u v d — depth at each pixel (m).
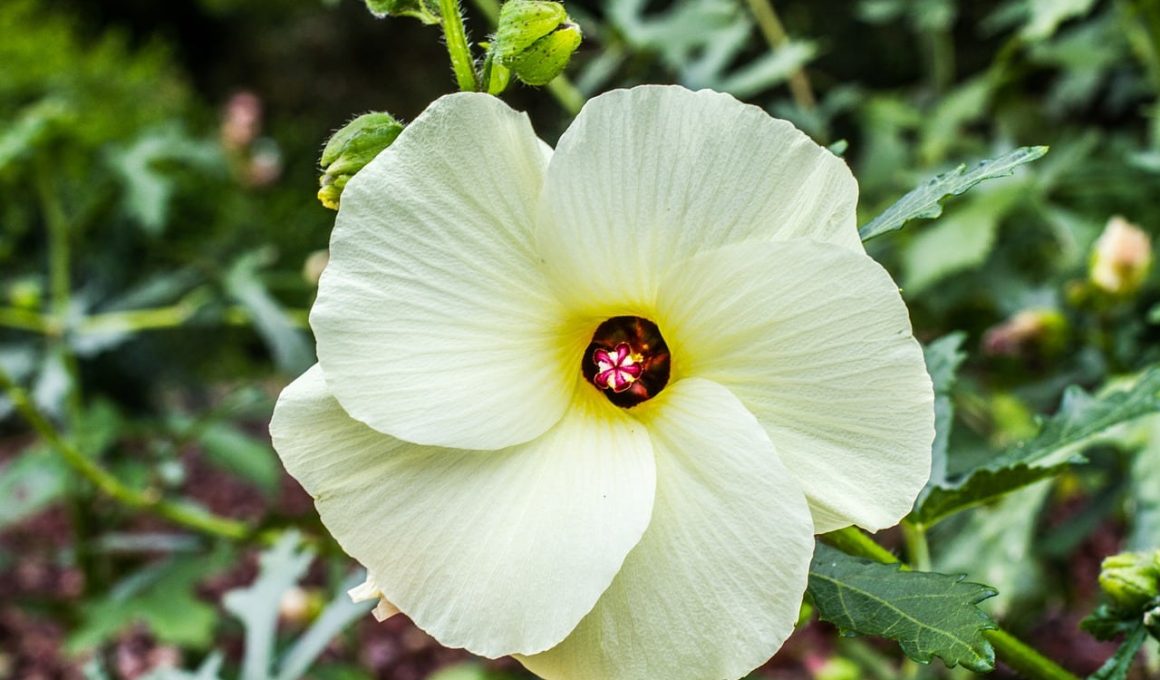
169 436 1.54
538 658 0.52
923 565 0.60
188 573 1.13
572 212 0.51
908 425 0.50
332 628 0.75
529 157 0.51
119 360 1.99
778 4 2.34
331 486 0.52
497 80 0.54
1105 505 0.92
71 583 1.68
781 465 0.50
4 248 1.54
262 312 1.28
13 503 1.21
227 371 2.41
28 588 1.68
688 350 0.52
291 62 3.44
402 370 0.51
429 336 0.51
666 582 0.51
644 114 0.51
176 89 2.29
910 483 0.51
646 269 0.52
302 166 3.08
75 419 1.21
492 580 0.51
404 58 3.39
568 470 0.52
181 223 2.09
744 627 0.51
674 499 0.51
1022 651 0.58
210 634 1.14
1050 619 1.19
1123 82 1.40
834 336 0.51
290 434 0.52
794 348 0.51
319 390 0.52
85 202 1.78
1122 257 0.88
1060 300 1.09
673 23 1.03
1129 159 0.76
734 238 0.51
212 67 3.54
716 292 0.51
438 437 0.51
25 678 1.43
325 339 0.50
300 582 1.56
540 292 0.52
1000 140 1.25
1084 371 1.02
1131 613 0.57
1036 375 1.12
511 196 0.52
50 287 1.85
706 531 0.51
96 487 1.22
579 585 0.51
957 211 1.15
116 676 1.33
